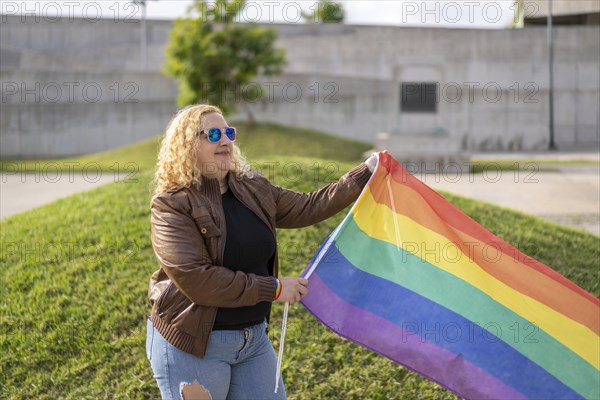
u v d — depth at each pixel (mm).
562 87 27031
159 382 2775
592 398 3084
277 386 2842
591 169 16844
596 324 3137
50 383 4395
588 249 6578
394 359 3053
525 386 3068
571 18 29078
